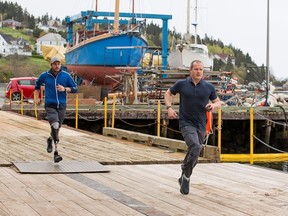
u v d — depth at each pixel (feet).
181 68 112.57
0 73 408.67
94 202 23.49
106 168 33.17
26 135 55.36
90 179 29.60
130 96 100.73
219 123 48.73
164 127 78.07
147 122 82.12
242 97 114.32
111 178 30.14
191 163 24.75
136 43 123.03
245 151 83.56
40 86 33.27
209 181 29.73
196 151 24.34
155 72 100.53
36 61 463.42
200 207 22.97
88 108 82.02
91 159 37.50
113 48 121.08
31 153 40.14
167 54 136.15
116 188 27.02
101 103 101.96
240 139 84.53
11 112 93.56
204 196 25.40
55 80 32.65
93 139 53.31
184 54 134.72
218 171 33.55
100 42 122.72
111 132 57.06
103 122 83.30
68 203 23.16
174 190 26.78
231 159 55.16
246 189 27.35
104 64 123.95
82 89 115.55
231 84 111.96
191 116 24.90
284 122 82.07
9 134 56.44
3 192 25.34
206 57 154.10
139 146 47.39
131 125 77.66
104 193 25.62
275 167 57.52
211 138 79.97
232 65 346.95
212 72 103.40
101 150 43.65
